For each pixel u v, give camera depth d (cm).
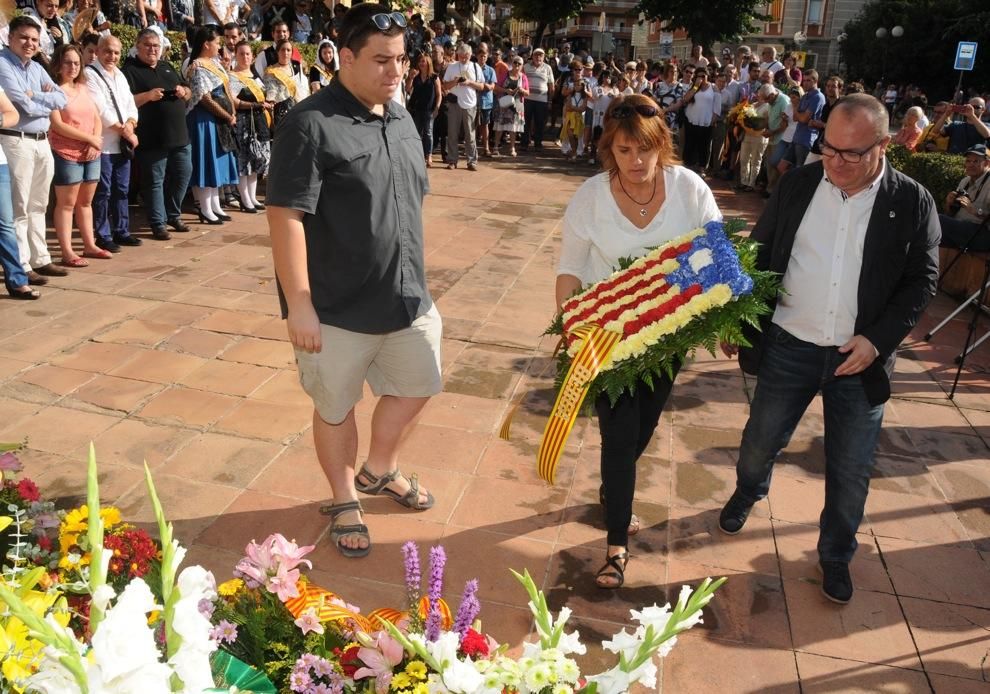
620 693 160
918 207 300
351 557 339
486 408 482
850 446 323
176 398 466
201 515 363
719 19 3378
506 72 1467
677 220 313
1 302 589
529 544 358
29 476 383
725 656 302
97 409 448
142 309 593
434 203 1019
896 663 304
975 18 4509
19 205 610
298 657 200
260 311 603
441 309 639
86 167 669
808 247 314
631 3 6253
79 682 117
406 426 359
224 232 818
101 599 125
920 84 4950
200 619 127
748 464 354
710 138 1420
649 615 160
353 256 309
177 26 1205
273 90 884
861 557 368
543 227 927
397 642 182
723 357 584
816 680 294
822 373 323
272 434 433
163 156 757
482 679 163
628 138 291
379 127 309
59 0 879
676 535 373
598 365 284
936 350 641
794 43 5119
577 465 425
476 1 3031
